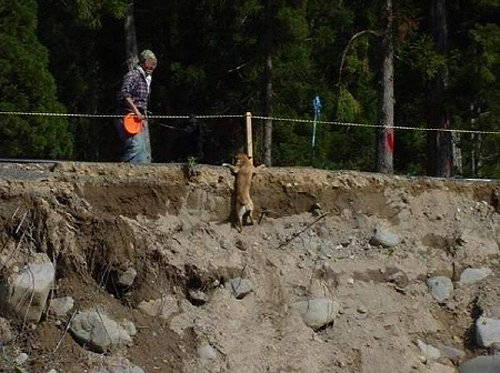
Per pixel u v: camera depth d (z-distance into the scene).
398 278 15.62
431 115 30.64
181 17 35.28
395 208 16.55
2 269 13.56
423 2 31.83
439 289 15.72
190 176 15.60
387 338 14.79
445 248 16.34
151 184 15.29
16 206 14.18
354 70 28.23
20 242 13.92
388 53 27.55
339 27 30.88
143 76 16.95
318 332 14.68
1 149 27.30
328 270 15.39
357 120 35.06
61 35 34.97
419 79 32.75
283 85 33.19
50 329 13.38
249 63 32.59
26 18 28.38
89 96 35.62
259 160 32.62
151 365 13.38
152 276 14.27
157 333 13.75
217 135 34.88
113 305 13.88
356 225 16.19
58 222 14.16
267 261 15.20
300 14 31.81
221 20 34.34
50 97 27.67
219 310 14.31
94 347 13.33
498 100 29.98
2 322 13.27
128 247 14.31
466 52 31.58
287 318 14.55
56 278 13.86
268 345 14.10
